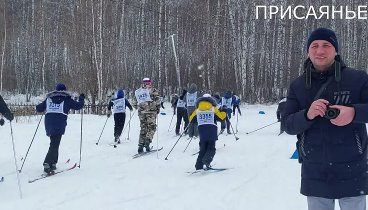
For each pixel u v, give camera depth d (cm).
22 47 4819
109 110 1369
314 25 4344
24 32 4872
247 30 4081
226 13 4066
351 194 312
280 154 1132
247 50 4078
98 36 2709
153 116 1152
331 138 312
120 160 1049
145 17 4591
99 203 651
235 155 1123
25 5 4981
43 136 1400
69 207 631
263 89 4181
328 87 312
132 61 4509
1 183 800
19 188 716
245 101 3684
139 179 827
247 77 4091
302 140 325
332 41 310
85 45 2848
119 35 4294
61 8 4672
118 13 4334
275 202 637
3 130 1505
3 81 4738
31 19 4897
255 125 2033
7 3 4928
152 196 691
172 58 4412
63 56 4616
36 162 1006
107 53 3206
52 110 890
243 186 753
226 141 1421
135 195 698
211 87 3803
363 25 3834
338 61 313
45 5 4656
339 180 313
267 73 4228
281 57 3934
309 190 323
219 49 4131
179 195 695
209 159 895
